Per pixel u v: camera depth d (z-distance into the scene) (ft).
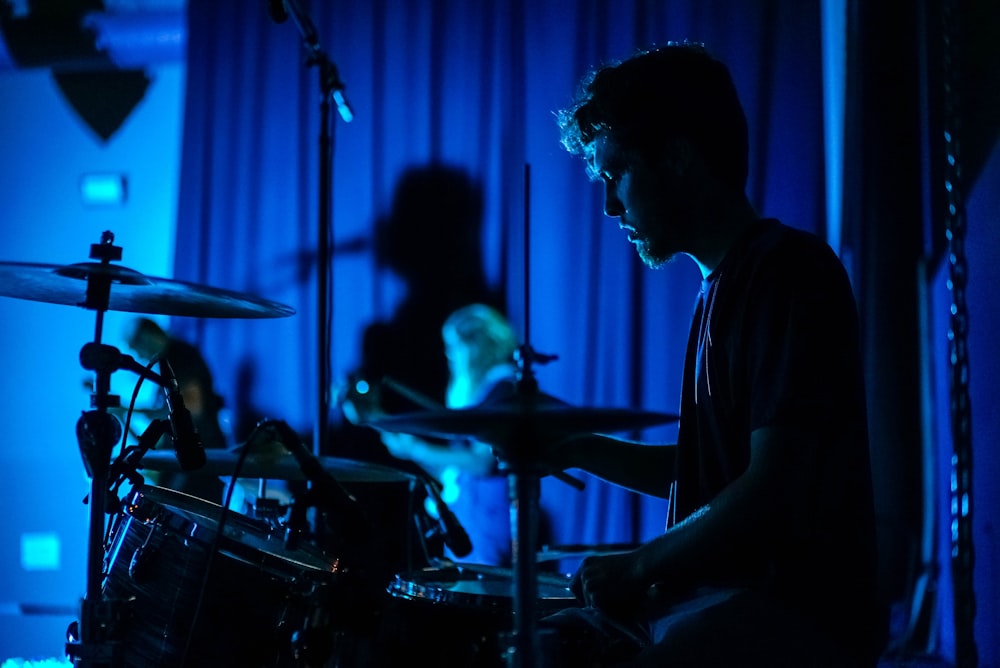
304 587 5.24
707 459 4.98
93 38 12.81
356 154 12.26
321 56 9.85
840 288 4.59
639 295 11.56
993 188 9.03
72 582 13.55
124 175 13.87
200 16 12.57
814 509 4.40
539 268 11.75
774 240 4.75
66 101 14.02
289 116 12.41
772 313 4.54
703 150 5.01
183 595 5.38
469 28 12.08
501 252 11.84
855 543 4.45
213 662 5.31
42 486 13.69
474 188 11.95
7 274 5.60
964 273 8.37
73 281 5.72
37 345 13.85
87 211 13.92
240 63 12.50
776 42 11.35
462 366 11.52
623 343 11.50
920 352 11.21
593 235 11.63
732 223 5.07
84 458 5.36
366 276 12.13
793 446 4.33
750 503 4.33
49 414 13.78
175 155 13.83
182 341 11.96
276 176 12.38
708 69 5.08
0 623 13.38
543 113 11.83
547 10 11.89
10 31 12.85
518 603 4.20
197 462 5.58
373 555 10.48
